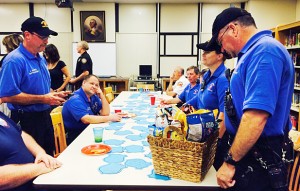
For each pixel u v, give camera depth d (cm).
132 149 159
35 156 140
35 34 211
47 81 243
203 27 772
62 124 215
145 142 173
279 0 719
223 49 127
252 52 110
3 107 236
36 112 223
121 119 241
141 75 770
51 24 771
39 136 226
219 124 141
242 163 113
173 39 777
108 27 756
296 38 427
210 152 121
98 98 262
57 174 123
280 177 109
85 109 236
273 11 723
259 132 102
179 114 122
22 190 122
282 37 462
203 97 203
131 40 780
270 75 102
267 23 727
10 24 766
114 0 730
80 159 142
